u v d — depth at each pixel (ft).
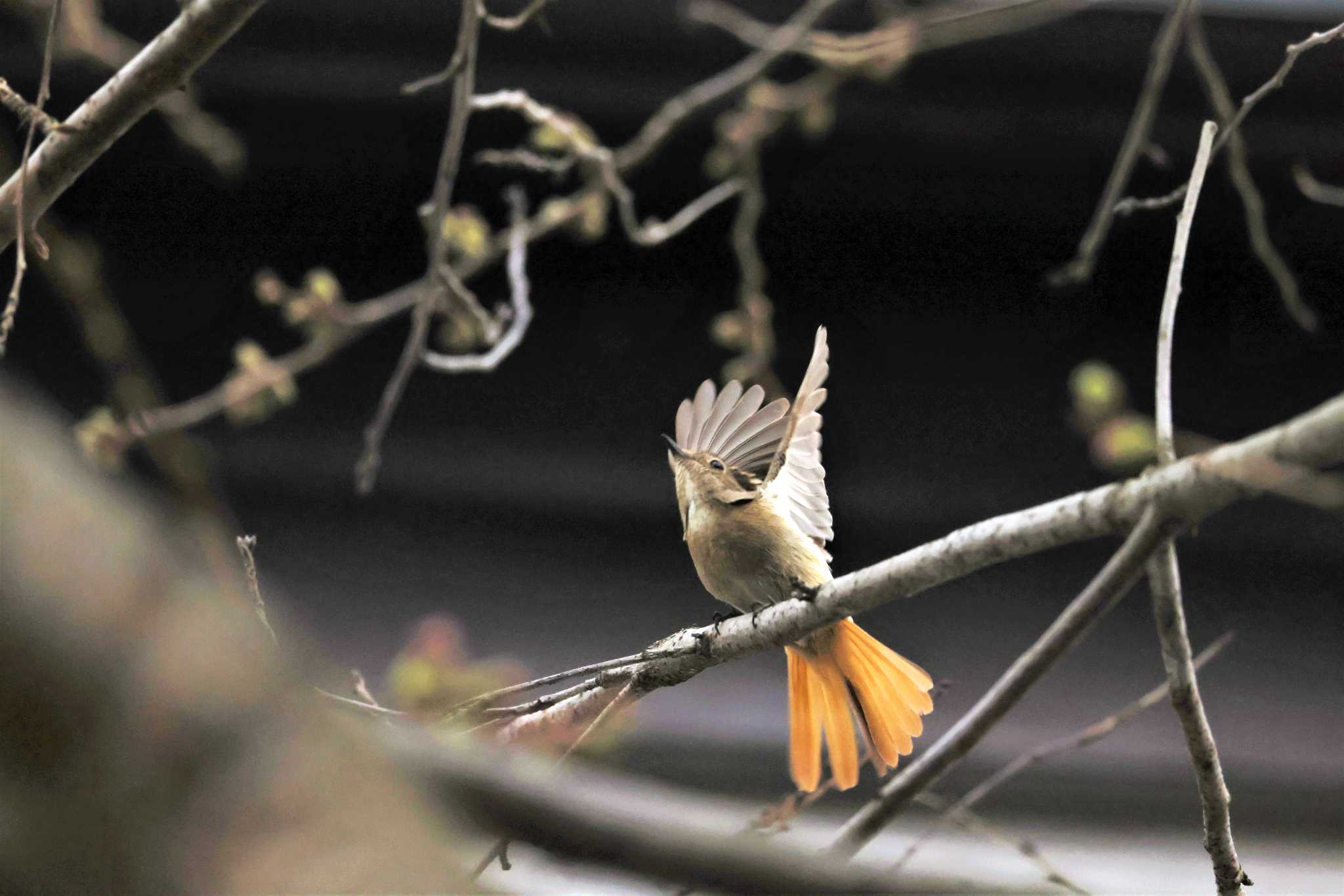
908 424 38.22
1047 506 13.61
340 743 4.91
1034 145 35.53
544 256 39.14
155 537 4.84
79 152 17.70
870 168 36.70
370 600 35.47
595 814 5.38
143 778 4.66
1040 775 33.96
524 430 38.42
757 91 30.99
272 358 38.24
